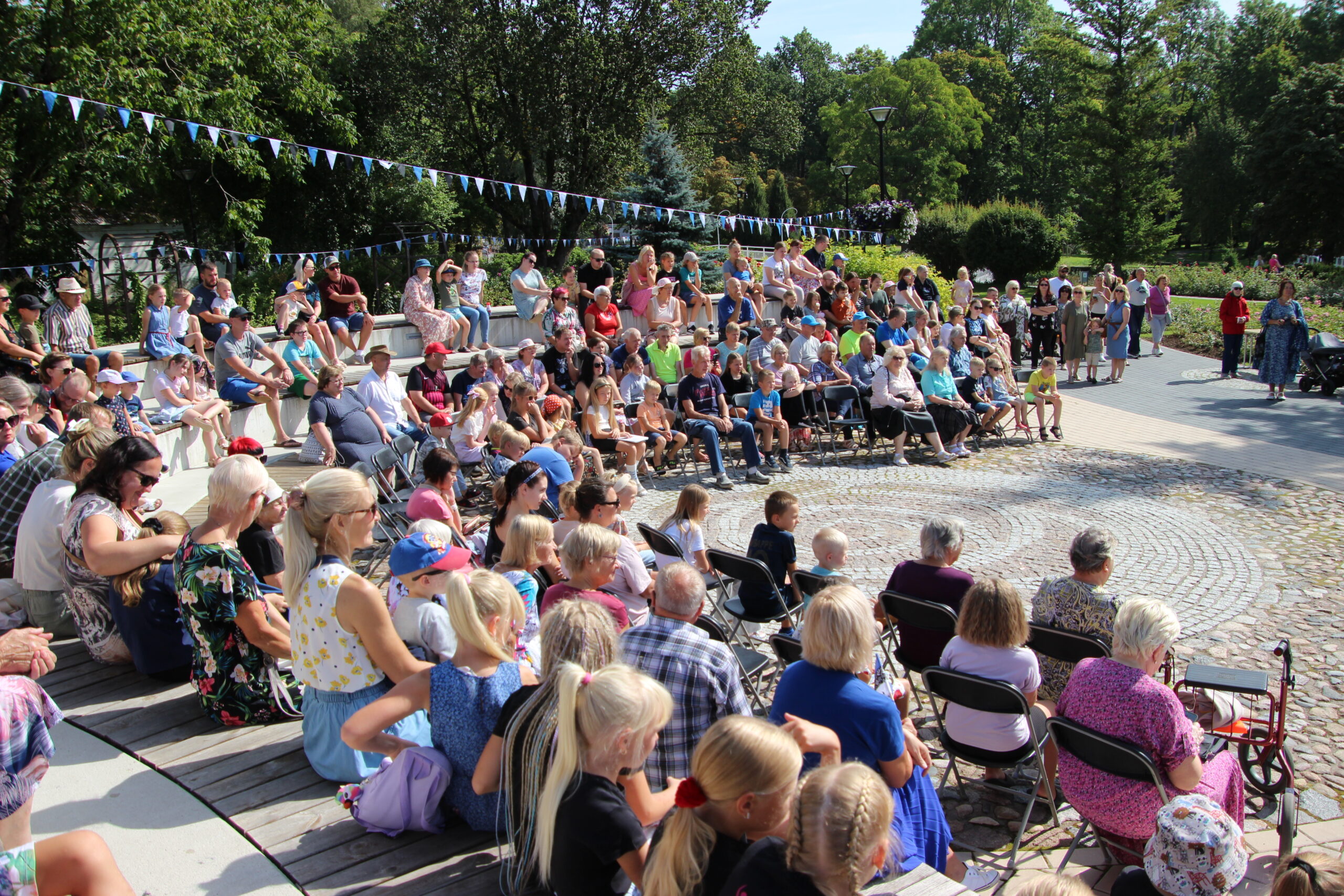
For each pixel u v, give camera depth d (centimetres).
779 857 217
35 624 508
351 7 3869
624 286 1405
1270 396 1519
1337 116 4109
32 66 1706
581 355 1134
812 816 209
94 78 1698
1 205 1850
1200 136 5669
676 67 2770
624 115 2755
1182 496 1014
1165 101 3819
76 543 445
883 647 559
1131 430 1351
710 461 1057
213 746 406
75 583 465
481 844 339
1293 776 468
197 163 2250
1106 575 476
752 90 3234
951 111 6066
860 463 1180
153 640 452
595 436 1037
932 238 3056
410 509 612
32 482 541
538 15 2664
